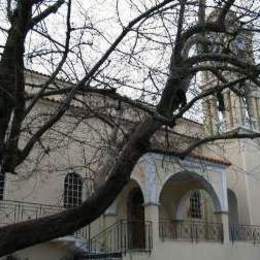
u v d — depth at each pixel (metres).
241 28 9.44
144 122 7.40
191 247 20.67
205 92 8.84
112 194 6.53
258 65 8.73
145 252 18.77
